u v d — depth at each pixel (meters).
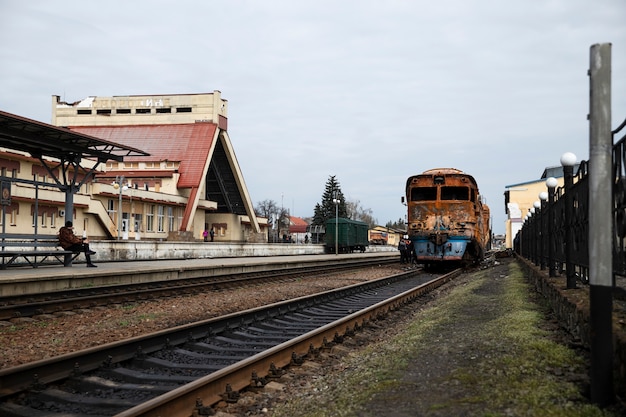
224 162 69.00
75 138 18.62
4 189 18.16
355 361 8.27
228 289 18.83
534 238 20.55
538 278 13.86
